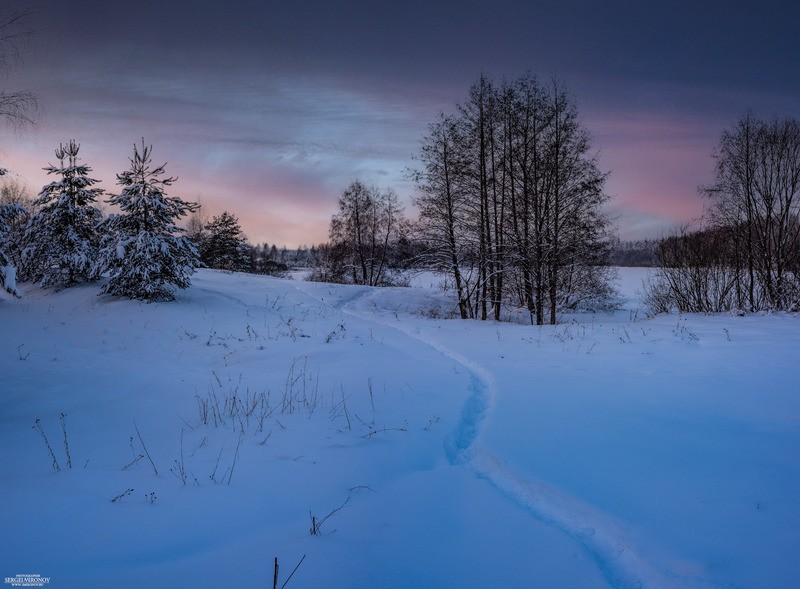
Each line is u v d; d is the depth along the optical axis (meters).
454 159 22.34
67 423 6.61
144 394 8.23
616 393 7.71
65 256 18.08
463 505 4.09
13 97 9.91
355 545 3.41
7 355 11.26
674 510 3.92
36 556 3.09
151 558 3.14
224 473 4.79
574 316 26.22
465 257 22.89
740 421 6.14
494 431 6.04
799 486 4.25
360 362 11.11
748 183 20.28
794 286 18.98
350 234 44.38
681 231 21.52
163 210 16.83
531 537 3.56
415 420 6.84
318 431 6.30
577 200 20.03
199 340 13.55
